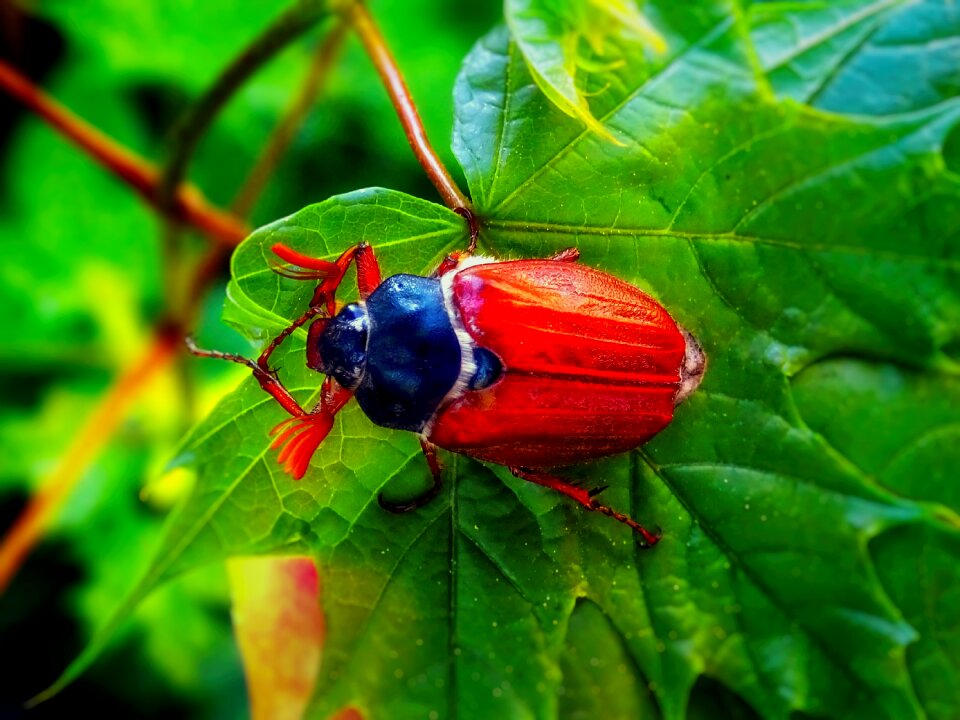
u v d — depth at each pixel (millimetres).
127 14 131
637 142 82
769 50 83
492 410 85
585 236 85
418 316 86
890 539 86
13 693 135
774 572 82
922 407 85
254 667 93
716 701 90
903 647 80
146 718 136
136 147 137
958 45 82
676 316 84
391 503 85
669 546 84
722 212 82
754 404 83
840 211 79
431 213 82
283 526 82
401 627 83
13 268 135
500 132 83
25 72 135
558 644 83
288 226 78
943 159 83
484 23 137
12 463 131
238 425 80
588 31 78
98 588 127
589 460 85
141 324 138
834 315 81
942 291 78
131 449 131
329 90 137
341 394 83
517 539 85
